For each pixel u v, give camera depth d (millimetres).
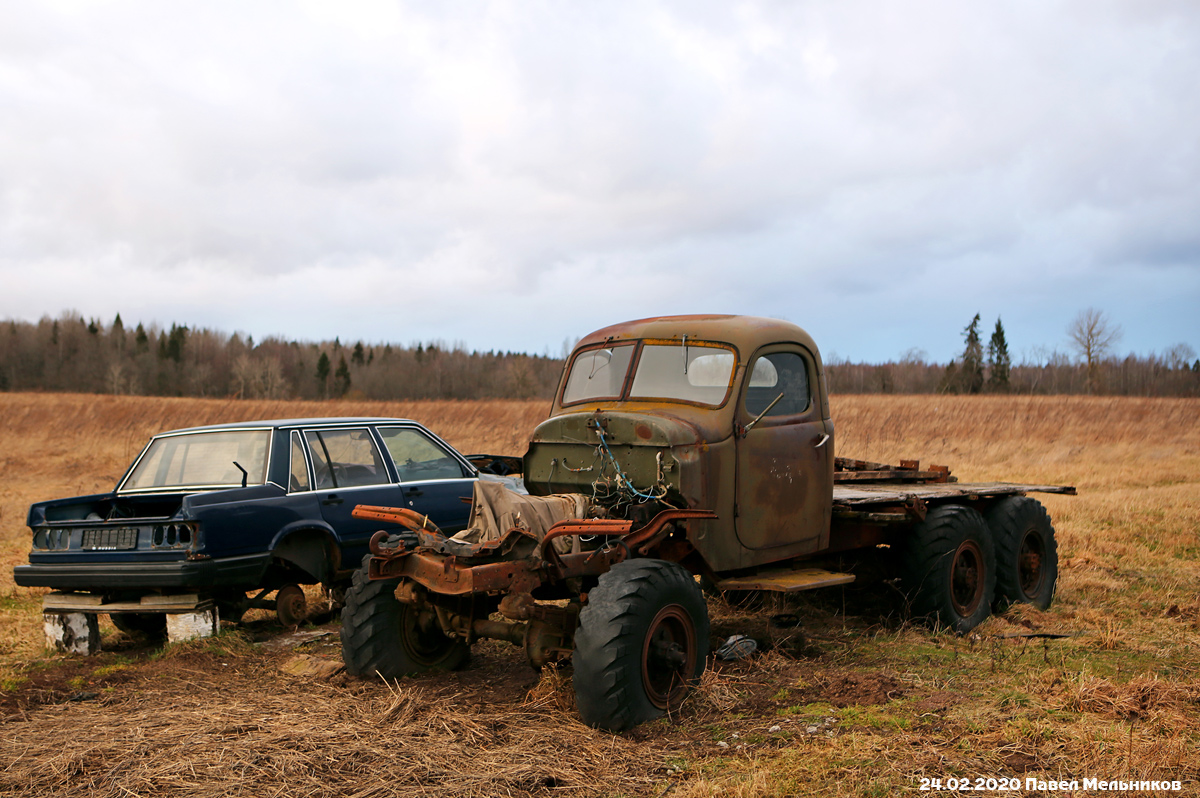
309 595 7223
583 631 4047
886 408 30016
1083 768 3512
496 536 4555
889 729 4000
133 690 4887
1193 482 15078
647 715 4094
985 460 18938
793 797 3305
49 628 5895
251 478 6297
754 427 5254
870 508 5863
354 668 4871
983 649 5570
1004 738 3846
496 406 29625
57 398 35062
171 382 81562
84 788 3430
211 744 3826
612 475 5062
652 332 5648
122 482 6727
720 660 5125
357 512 5027
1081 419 27734
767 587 5051
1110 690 4383
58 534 5898
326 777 3480
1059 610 6840
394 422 7211
